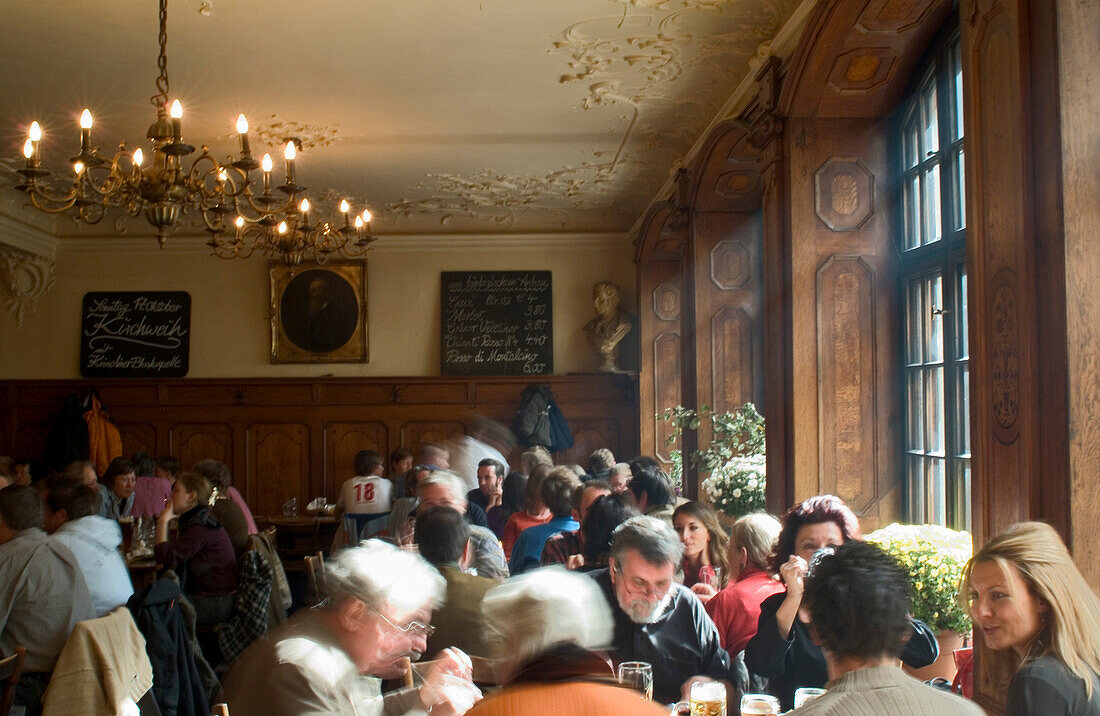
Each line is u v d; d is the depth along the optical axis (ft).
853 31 16.06
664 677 10.08
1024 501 9.33
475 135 28.22
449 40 20.86
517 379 39.60
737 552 12.18
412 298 40.16
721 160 24.48
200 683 15.07
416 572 7.90
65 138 28.09
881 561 6.55
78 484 15.92
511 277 40.01
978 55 10.26
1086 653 7.18
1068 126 8.88
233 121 26.35
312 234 22.38
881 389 18.03
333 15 19.51
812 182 18.21
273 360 40.04
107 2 18.81
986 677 9.73
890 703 5.96
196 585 19.77
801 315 18.02
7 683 12.47
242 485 39.47
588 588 5.74
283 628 7.64
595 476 22.82
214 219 19.45
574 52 21.61
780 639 9.71
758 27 19.92
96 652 12.73
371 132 27.71
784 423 18.39
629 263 39.99
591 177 33.47
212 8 19.12
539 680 5.07
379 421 39.65
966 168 10.48
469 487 29.35
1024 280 9.31
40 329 40.24
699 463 25.38
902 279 18.03
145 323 40.19
